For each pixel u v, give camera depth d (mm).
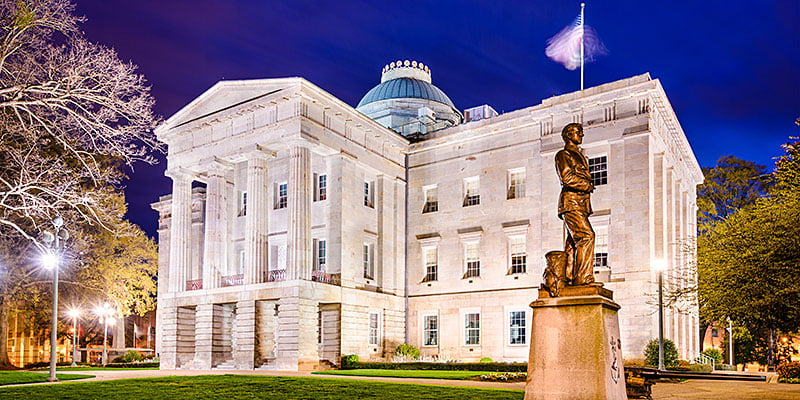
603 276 46969
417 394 22203
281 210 57000
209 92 55500
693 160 63344
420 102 74312
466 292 54625
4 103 29688
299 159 49969
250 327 49719
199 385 25828
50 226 45688
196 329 53219
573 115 50000
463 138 56875
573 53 52250
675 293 39062
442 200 57625
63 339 83938
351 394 22484
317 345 49031
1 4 30031
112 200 61031
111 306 64938
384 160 57938
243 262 57969
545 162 50844
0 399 21969
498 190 54406
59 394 23156
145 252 66812
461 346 54219
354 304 52281
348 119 54125
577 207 14344
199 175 59125
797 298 30234
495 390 23328
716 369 56469
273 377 29578
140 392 23688
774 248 30719
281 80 50969
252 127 53125
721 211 79125
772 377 32406
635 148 46750
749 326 45094
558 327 13805
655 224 48500
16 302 61344
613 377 13625
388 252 57156
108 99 31312
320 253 55312
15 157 33312
